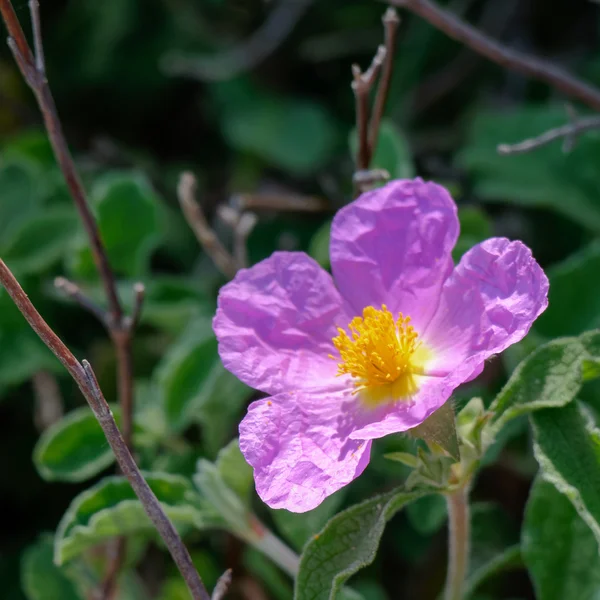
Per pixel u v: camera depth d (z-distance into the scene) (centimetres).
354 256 50
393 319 50
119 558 53
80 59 68
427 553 57
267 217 63
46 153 64
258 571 56
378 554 57
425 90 65
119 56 68
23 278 59
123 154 66
